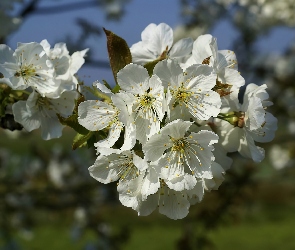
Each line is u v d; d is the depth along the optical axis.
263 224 2.59
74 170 1.04
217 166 0.28
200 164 0.27
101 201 0.84
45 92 0.31
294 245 2.29
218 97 0.27
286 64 1.02
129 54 0.28
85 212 1.08
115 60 0.28
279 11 0.94
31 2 0.59
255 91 0.29
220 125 0.30
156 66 0.27
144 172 0.27
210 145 0.27
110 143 0.27
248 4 0.95
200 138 0.27
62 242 2.07
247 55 0.98
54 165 1.04
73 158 1.05
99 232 1.06
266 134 0.30
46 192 0.79
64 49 0.32
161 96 0.26
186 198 0.28
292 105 1.02
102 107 0.28
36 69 0.31
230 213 0.78
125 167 0.27
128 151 0.27
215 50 0.29
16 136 0.91
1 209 0.92
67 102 0.32
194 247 0.82
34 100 0.31
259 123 0.28
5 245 1.05
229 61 0.29
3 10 0.48
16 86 0.31
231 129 0.30
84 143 0.28
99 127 0.27
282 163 1.13
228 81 0.29
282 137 0.94
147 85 0.27
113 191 0.85
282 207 2.81
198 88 0.27
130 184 0.27
